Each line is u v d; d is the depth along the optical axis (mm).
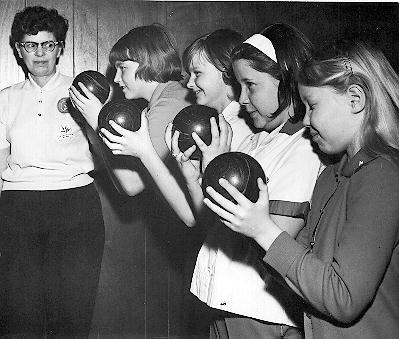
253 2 2082
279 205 1280
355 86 1113
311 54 1336
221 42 1674
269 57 1317
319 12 2057
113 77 2049
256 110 1389
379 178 1065
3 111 2045
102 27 2086
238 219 1081
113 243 2176
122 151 1629
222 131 1433
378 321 1105
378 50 1166
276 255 1075
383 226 1035
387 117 1124
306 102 1168
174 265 2186
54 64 2064
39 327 2127
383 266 1035
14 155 2049
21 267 2088
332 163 1300
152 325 2201
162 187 1662
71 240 2098
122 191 2105
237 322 1388
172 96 1926
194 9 2084
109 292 2201
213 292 1396
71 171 2064
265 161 1356
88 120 1882
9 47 2062
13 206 2057
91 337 2180
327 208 1173
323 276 1042
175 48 2012
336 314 1043
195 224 1672
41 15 2033
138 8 2082
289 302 1342
